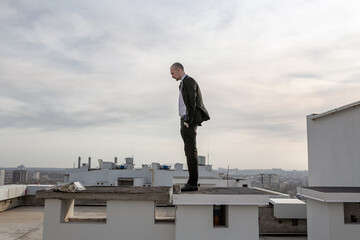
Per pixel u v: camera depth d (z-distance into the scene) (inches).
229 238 201.8
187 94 217.6
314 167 453.7
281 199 473.7
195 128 223.5
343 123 393.4
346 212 309.0
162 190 220.5
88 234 204.1
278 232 445.1
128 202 206.4
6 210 599.5
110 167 1178.0
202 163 1129.4
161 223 208.8
